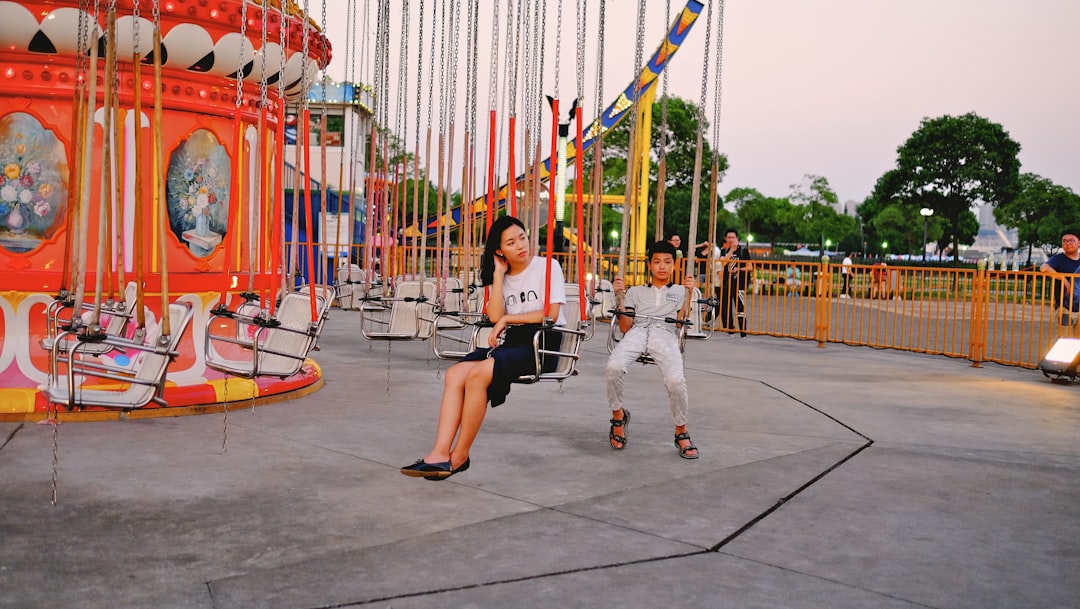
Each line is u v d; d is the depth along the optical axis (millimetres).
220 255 7383
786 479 5180
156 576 3439
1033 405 8195
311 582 3414
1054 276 10977
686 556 3818
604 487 4922
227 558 3658
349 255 8906
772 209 102062
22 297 6645
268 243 7957
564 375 5164
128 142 6801
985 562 3830
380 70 7875
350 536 3977
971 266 70438
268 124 7812
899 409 7754
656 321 5855
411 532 4055
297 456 5461
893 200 89875
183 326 4574
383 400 7574
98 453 5363
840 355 12391
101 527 4008
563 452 5770
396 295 8703
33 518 4102
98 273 4344
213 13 6742
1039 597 3441
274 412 6891
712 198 6059
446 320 9188
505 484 4938
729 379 9430
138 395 4691
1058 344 9945
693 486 4980
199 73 7066
